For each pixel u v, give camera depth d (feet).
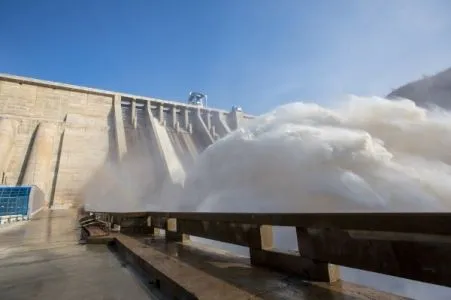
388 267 10.50
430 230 9.12
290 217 14.73
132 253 22.03
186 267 16.48
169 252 21.44
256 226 17.33
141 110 248.93
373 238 11.12
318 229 13.51
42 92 194.39
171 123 251.39
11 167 155.33
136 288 15.58
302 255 14.25
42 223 68.95
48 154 166.61
